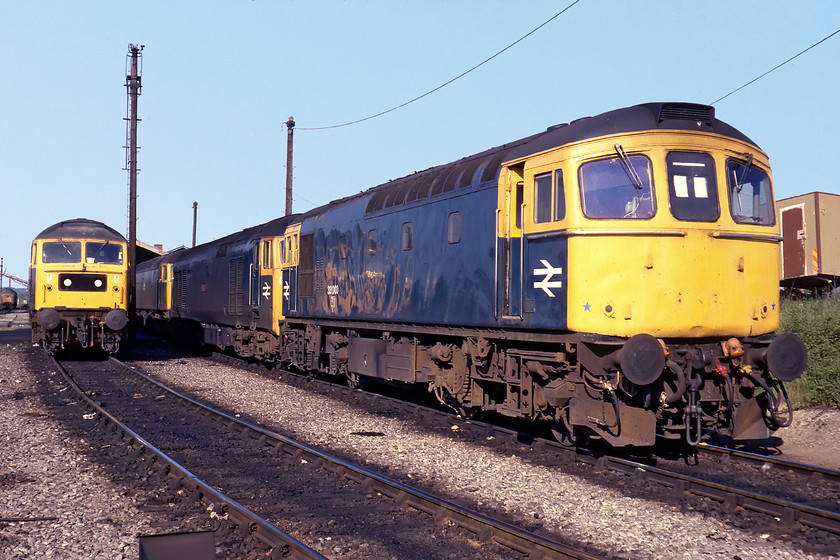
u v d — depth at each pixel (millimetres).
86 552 5766
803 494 7664
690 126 8492
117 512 6836
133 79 33469
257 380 18125
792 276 20328
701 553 5910
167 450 9820
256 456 9562
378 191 14406
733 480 8258
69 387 15734
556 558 5559
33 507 6984
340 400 14578
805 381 12172
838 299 13703
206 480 8164
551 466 8883
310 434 10938
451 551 5934
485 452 9695
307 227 17578
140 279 41406
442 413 12117
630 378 7797
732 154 8617
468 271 10648
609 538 6238
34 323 22688
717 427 8984
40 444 10031
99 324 21531
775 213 9008
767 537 6301
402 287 12703
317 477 8352
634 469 8289
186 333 30047
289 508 7082
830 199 19719
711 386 8625
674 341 8398
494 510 7016
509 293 9750
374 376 14031
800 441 10570
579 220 8461
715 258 8320
